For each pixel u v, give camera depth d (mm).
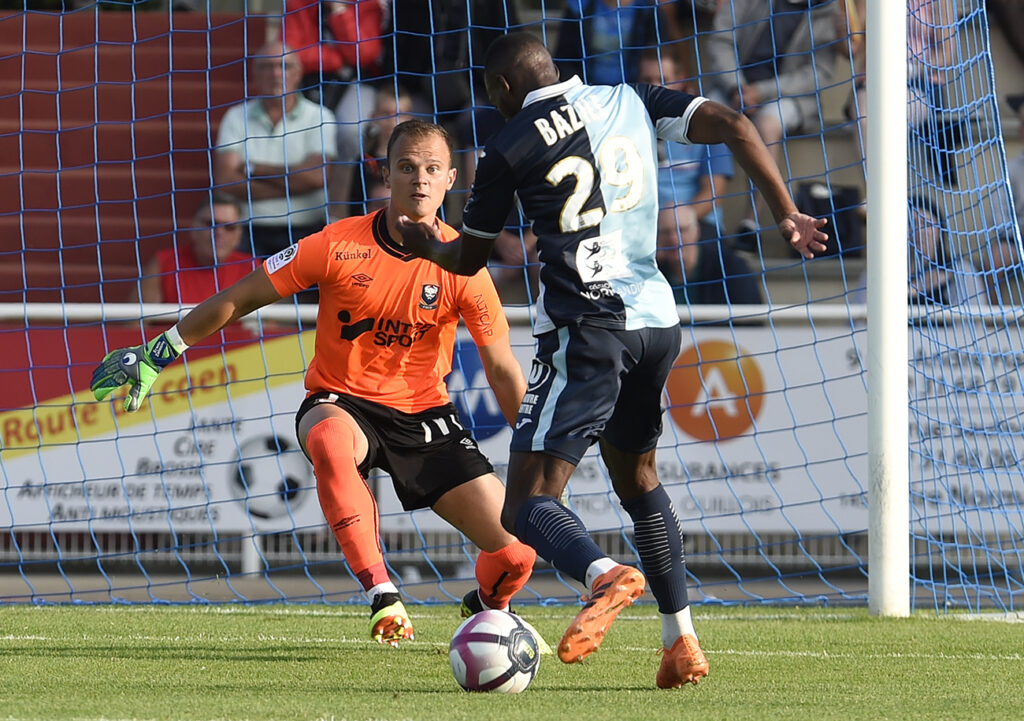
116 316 31109
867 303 23812
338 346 18891
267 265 18562
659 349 13742
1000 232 30781
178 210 43125
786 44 39812
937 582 27922
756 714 12648
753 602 27062
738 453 30109
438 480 18906
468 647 14258
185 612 24734
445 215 38875
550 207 13586
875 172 23484
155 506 30391
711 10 40062
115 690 14508
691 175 38812
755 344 30094
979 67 28484
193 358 30312
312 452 17812
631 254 13727
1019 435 28406
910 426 29016
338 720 12023
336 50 39656
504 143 13570
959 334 28516
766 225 39000
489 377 19594
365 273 18578
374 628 16609
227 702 13344
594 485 29969
